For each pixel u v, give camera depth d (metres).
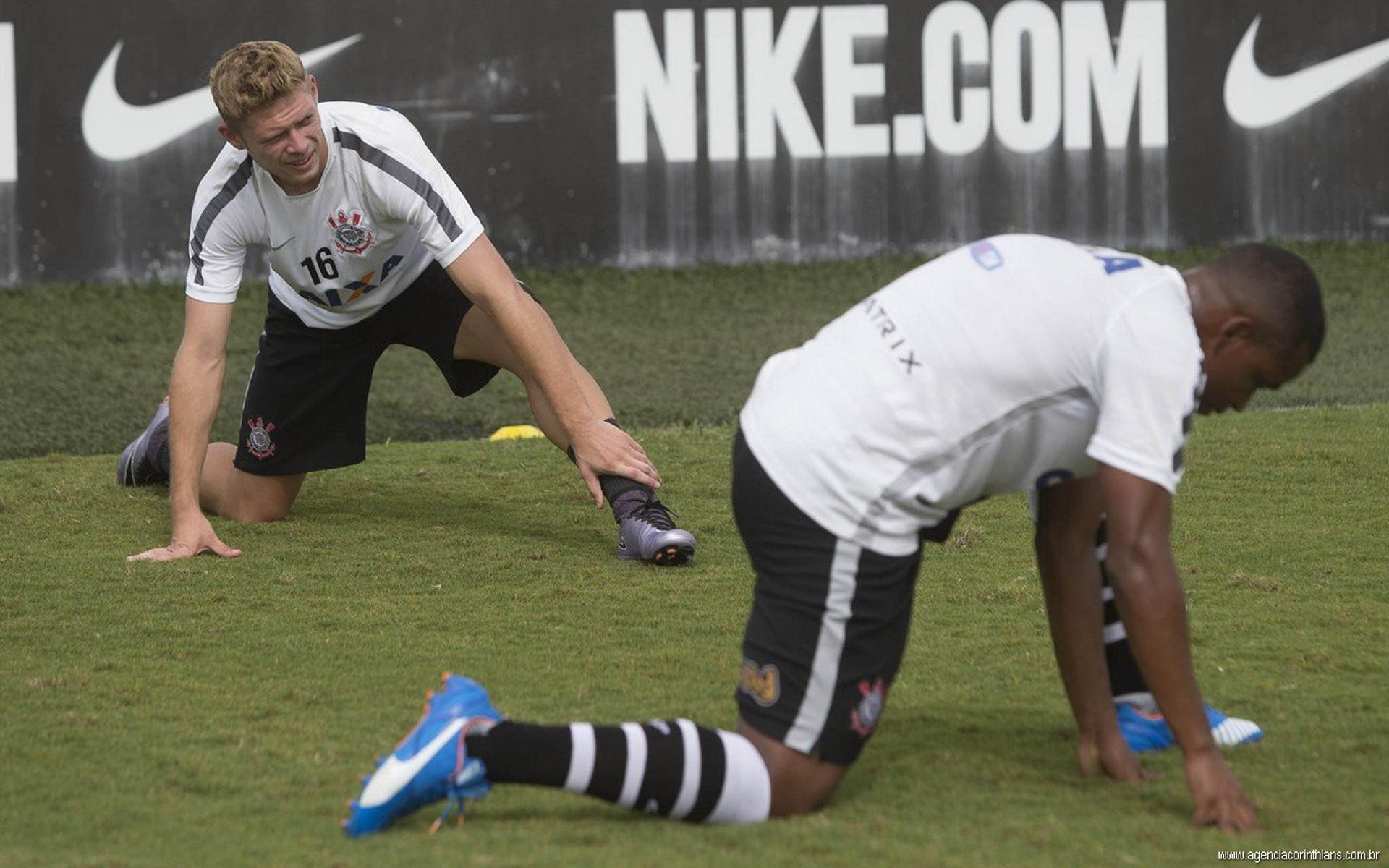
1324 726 9.00
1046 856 6.93
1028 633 11.33
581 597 12.53
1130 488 7.06
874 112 31.20
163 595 12.49
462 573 13.34
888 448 7.39
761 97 31.20
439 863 6.83
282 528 15.00
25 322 29.02
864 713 7.56
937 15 31.03
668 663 10.66
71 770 8.39
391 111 13.37
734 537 14.62
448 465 18.17
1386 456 17.58
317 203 13.13
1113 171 31.42
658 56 31.09
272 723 9.28
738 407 23.50
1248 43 31.28
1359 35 31.39
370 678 10.30
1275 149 31.56
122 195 30.69
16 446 21.22
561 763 7.20
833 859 6.91
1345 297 29.61
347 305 14.09
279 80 12.11
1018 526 14.77
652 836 7.26
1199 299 7.38
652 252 31.59
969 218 31.48
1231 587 12.42
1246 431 19.14
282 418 14.72
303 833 7.35
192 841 7.24
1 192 30.36
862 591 7.46
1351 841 7.05
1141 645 7.15
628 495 13.66
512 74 30.98
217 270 13.67
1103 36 31.12
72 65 30.27
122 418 23.05
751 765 7.42
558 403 13.46
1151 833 7.19
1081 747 8.30
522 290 13.36
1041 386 7.34
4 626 11.57
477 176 31.17
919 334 7.46
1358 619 11.45
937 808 7.67
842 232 31.55
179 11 30.39
